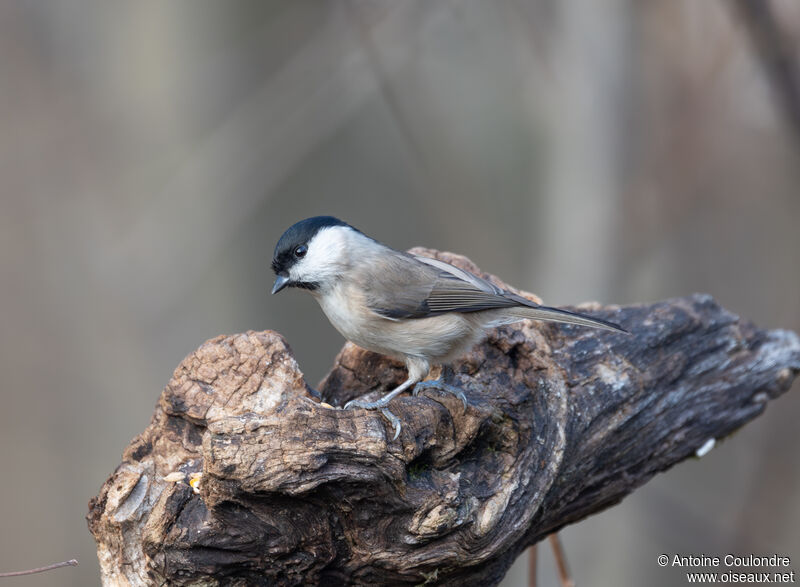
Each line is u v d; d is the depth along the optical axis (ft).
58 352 46.55
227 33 42.34
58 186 46.37
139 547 17.10
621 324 22.80
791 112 33.99
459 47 46.09
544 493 18.89
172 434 18.62
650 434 22.07
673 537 40.73
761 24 32.99
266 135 40.50
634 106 39.83
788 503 42.29
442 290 21.07
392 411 17.38
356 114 44.45
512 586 40.19
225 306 43.70
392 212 45.21
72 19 44.57
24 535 45.42
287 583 17.15
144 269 42.24
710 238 50.08
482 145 47.55
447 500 16.81
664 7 40.42
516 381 20.25
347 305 21.52
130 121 43.50
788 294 49.52
